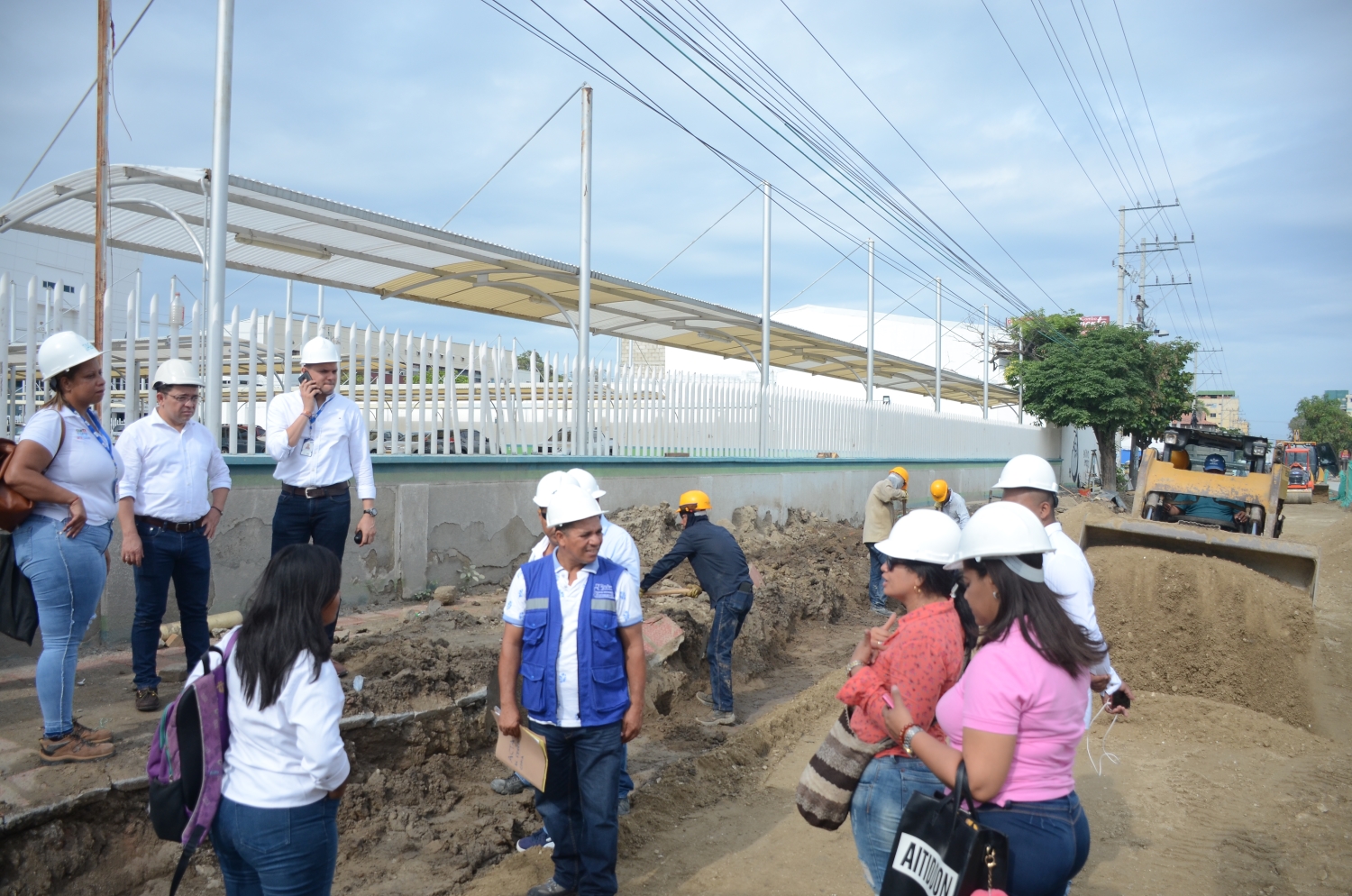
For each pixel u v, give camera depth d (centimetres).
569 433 1094
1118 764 627
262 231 974
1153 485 1043
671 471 1253
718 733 669
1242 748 658
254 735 270
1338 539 1934
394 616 778
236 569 708
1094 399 3341
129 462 473
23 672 561
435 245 1022
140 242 929
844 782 312
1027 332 3631
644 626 730
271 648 268
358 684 522
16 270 1320
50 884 381
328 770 268
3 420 613
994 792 249
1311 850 491
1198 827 524
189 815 274
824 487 1739
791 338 1855
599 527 392
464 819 504
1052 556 377
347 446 545
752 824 536
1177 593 801
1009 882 250
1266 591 791
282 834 268
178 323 684
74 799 395
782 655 930
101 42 659
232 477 702
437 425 896
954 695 282
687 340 1900
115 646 632
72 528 406
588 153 1137
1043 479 405
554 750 400
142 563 484
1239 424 10831
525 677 396
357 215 897
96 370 423
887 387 3078
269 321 741
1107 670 377
